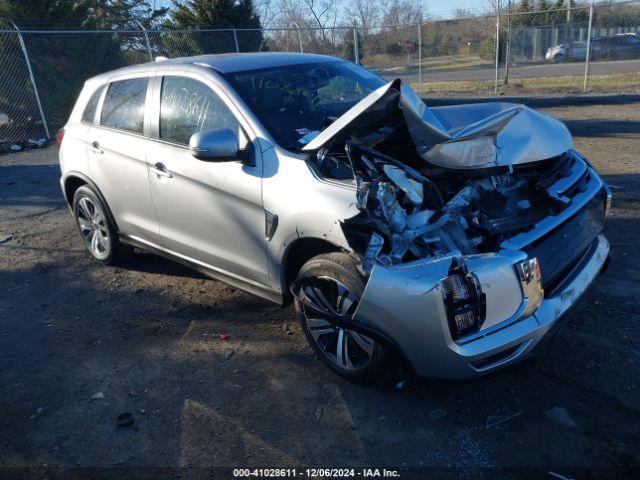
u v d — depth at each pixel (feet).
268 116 12.19
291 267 11.75
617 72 58.39
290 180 11.00
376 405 10.41
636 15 57.11
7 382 11.69
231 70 13.25
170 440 9.83
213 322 13.67
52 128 44.80
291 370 11.59
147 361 12.19
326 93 13.65
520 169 11.54
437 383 9.62
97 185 16.03
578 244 11.07
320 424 10.02
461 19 54.19
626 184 21.40
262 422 10.16
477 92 53.36
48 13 47.01
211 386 11.23
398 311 9.19
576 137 30.96
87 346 12.92
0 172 31.40
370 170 10.34
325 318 10.36
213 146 11.26
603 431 9.41
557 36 63.46
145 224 14.93
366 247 9.65
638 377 10.61
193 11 67.26
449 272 8.95
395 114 10.57
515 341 9.22
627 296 13.42
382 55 65.57
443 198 10.73
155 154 13.84
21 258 18.48
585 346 11.62
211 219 12.80
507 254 9.30
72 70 46.68
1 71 42.52
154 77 14.49
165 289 15.64
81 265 17.61
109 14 66.28
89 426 10.27
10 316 14.56
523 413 9.95
